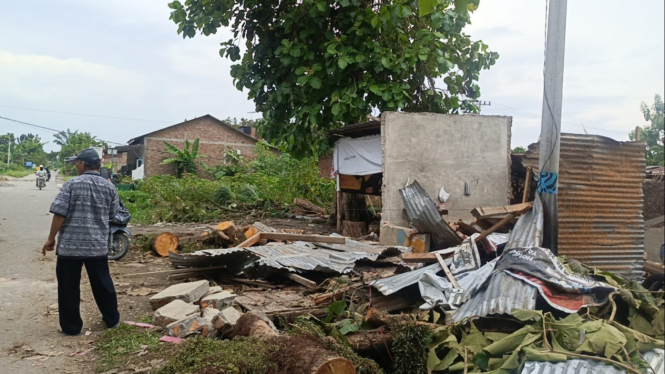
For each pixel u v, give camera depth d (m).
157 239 9.41
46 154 102.50
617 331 3.72
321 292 6.68
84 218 5.02
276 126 13.38
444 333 4.24
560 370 3.46
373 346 4.46
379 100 11.97
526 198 8.60
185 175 27.81
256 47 12.80
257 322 4.50
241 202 17.80
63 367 4.30
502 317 4.35
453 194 10.42
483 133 10.57
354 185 14.28
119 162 49.50
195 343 4.10
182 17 12.71
